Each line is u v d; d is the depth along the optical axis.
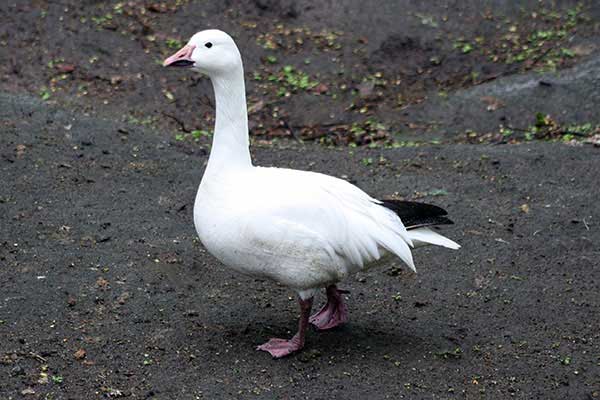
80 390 7.39
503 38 17.64
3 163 11.77
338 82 16.62
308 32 17.86
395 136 14.87
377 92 16.38
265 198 7.64
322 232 7.61
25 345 7.96
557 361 8.24
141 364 7.82
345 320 8.61
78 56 16.45
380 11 18.14
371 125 15.20
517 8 18.22
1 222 10.27
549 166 12.70
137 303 8.82
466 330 8.73
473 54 17.23
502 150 13.34
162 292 9.07
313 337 8.43
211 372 7.73
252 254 7.68
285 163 12.88
